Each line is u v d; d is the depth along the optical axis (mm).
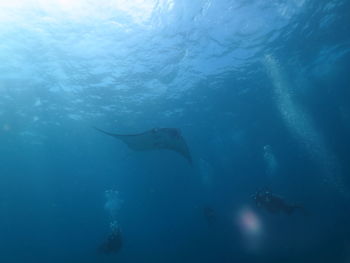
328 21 16297
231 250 22422
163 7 11195
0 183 48688
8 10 10164
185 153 10992
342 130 58719
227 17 12859
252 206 36250
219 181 94625
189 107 23672
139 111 22078
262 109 31016
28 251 62688
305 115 42531
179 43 13961
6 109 19078
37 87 16219
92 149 32188
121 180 60000
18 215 109625
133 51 13734
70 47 12773
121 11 11000
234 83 21250
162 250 33531
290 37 16656
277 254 17594
